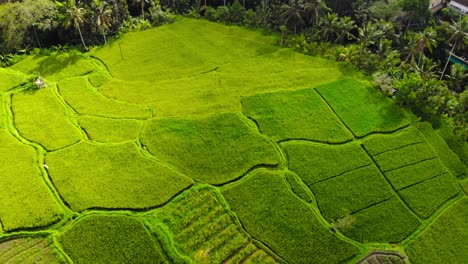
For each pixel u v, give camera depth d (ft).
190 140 190.90
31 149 183.52
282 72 237.45
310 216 159.33
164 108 210.59
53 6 257.14
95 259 142.92
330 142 191.62
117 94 220.64
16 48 244.83
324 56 250.16
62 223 155.02
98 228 152.56
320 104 212.84
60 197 163.94
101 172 174.09
